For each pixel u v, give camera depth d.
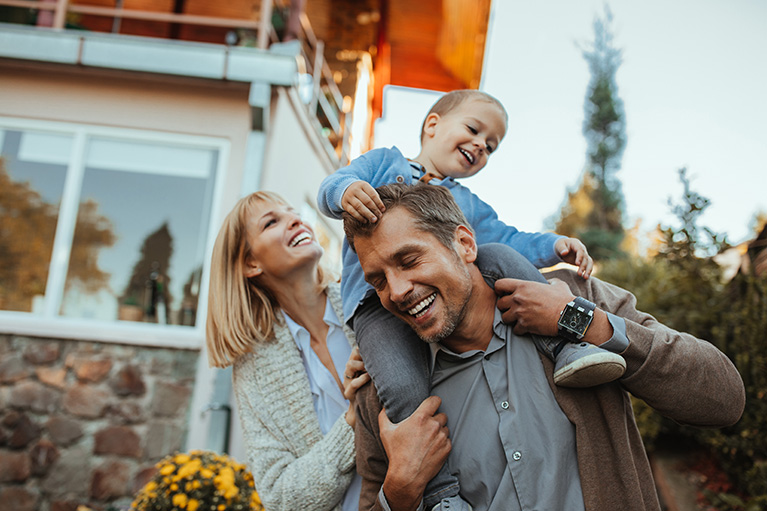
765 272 3.74
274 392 1.84
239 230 1.99
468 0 8.37
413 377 1.36
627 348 1.22
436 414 1.33
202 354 4.40
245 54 4.79
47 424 4.27
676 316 4.40
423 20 9.26
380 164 1.75
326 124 7.20
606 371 1.16
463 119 1.92
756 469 3.39
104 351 4.41
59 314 4.57
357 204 1.29
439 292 1.27
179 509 2.77
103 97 4.89
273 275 1.94
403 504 1.25
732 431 3.82
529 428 1.26
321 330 2.00
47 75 4.91
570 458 1.24
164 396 4.33
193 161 4.84
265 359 1.89
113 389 4.34
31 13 6.21
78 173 4.80
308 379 1.91
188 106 4.89
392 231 1.27
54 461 4.20
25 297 4.59
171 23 7.31
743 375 3.61
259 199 2.05
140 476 4.18
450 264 1.27
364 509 1.39
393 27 9.51
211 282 1.98
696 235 4.45
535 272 1.45
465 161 1.90
